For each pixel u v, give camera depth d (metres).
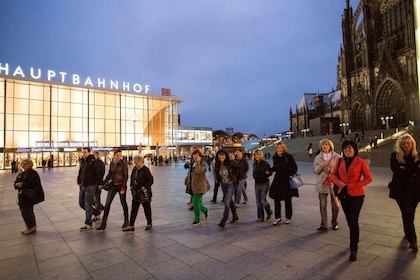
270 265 4.69
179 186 15.88
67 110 51.38
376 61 60.78
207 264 4.81
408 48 51.44
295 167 7.19
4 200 12.62
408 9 51.44
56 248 5.78
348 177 5.11
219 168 7.36
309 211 8.66
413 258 4.81
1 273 4.64
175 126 64.50
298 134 103.56
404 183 5.18
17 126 46.56
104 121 55.25
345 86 71.94
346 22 72.00
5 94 45.88
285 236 6.21
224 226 7.12
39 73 50.47
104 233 6.78
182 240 6.11
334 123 73.56
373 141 35.91
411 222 5.16
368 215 7.82
